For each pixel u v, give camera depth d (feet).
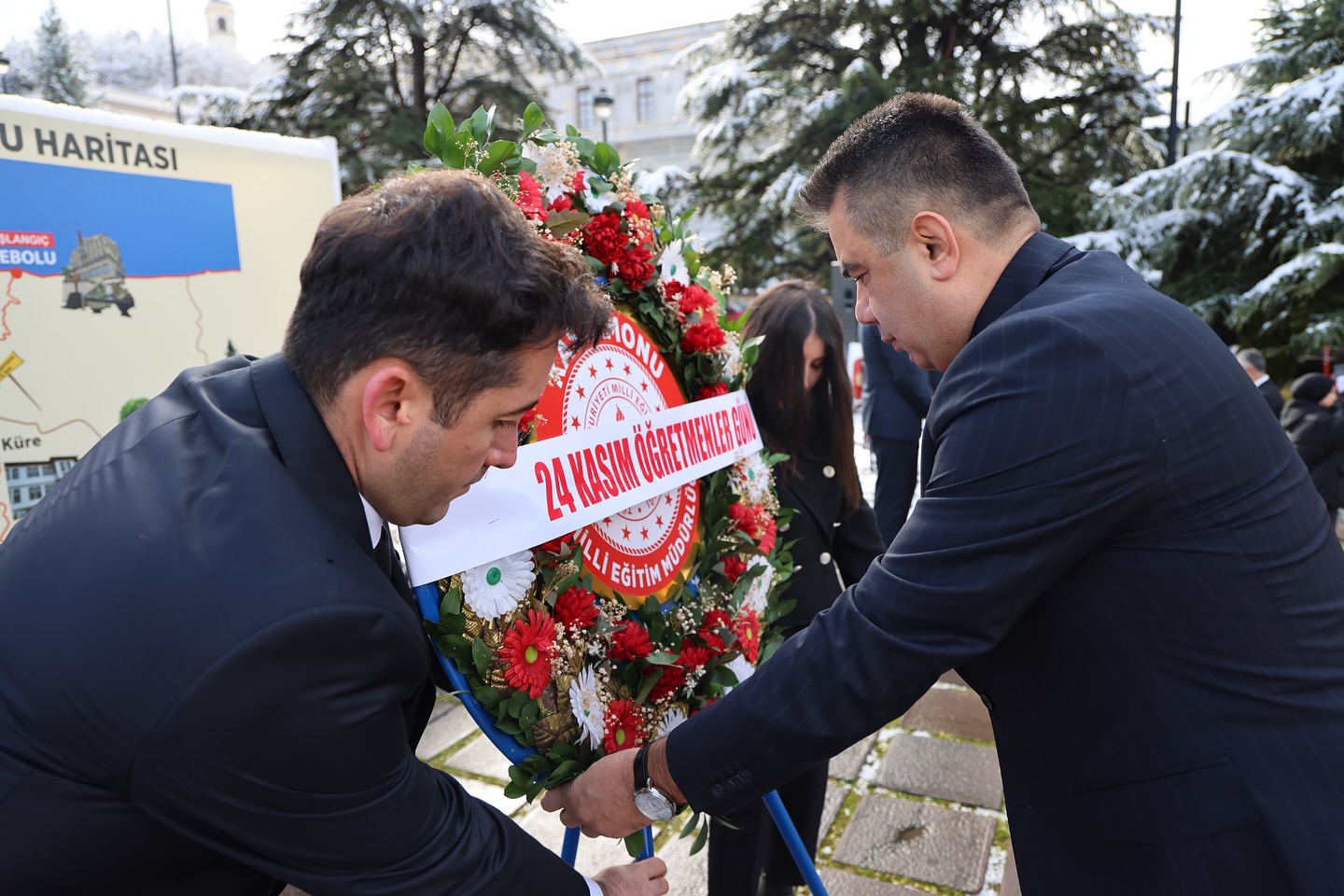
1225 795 3.09
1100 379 3.06
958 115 3.66
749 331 6.54
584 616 3.80
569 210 4.07
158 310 8.75
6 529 7.68
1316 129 40.81
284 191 9.95
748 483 5.25
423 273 2.33
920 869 7.41
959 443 3.22
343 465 2.59
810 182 3.99
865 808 8.32
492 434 2.65
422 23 55.77
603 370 4.26
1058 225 52.03
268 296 9.81
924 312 3.75
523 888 2.81
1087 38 55.21
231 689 2.18
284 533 2.37
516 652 3.47
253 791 2.26
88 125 8.12
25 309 7.74
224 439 2.55
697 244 5.22
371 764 2.40
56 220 7.91
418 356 2.38
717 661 4.64
